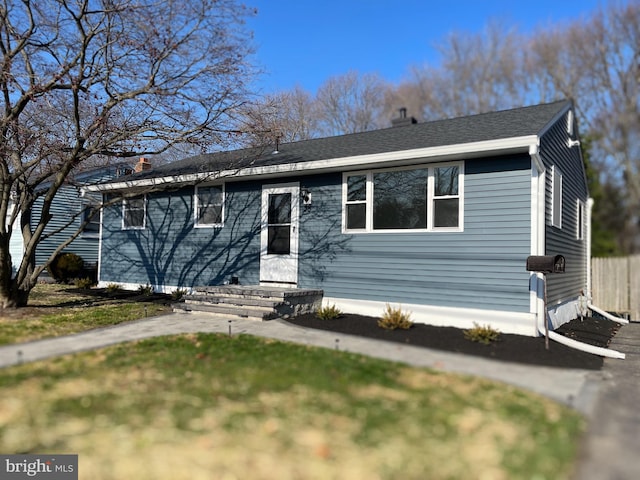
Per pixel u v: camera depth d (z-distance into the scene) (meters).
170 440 3.26
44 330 6.84
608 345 8.08
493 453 3.17
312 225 9.82
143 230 12.90
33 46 8.33
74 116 8.85
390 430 3.49
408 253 8.49
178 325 7.49
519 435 3.46
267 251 10.48
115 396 4.06
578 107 27.30
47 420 3.53
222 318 8.25
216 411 3.77
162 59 8.05
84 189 13.25
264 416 3.69
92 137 9.65
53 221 16.59
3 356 5.30
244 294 8.94
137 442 3.22
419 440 3.34
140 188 12.36
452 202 8.10
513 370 5.30
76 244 17.44
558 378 5.08
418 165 8.45
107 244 13.75
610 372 5.64
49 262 9.22
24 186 9.56
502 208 7.58
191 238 11.88
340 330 7.34
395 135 10.66
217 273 11.33
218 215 11.46
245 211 10.93
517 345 6.57
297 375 4.77
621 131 25.83
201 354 5.54
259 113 9.59
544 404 4.16
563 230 9.91
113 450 3.12
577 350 6.70
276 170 9.62
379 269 8.83
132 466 2.94
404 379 4.78
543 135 8.04
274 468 2.94
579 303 11.51
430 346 6.39
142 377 4.62
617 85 25.95
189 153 10.47
